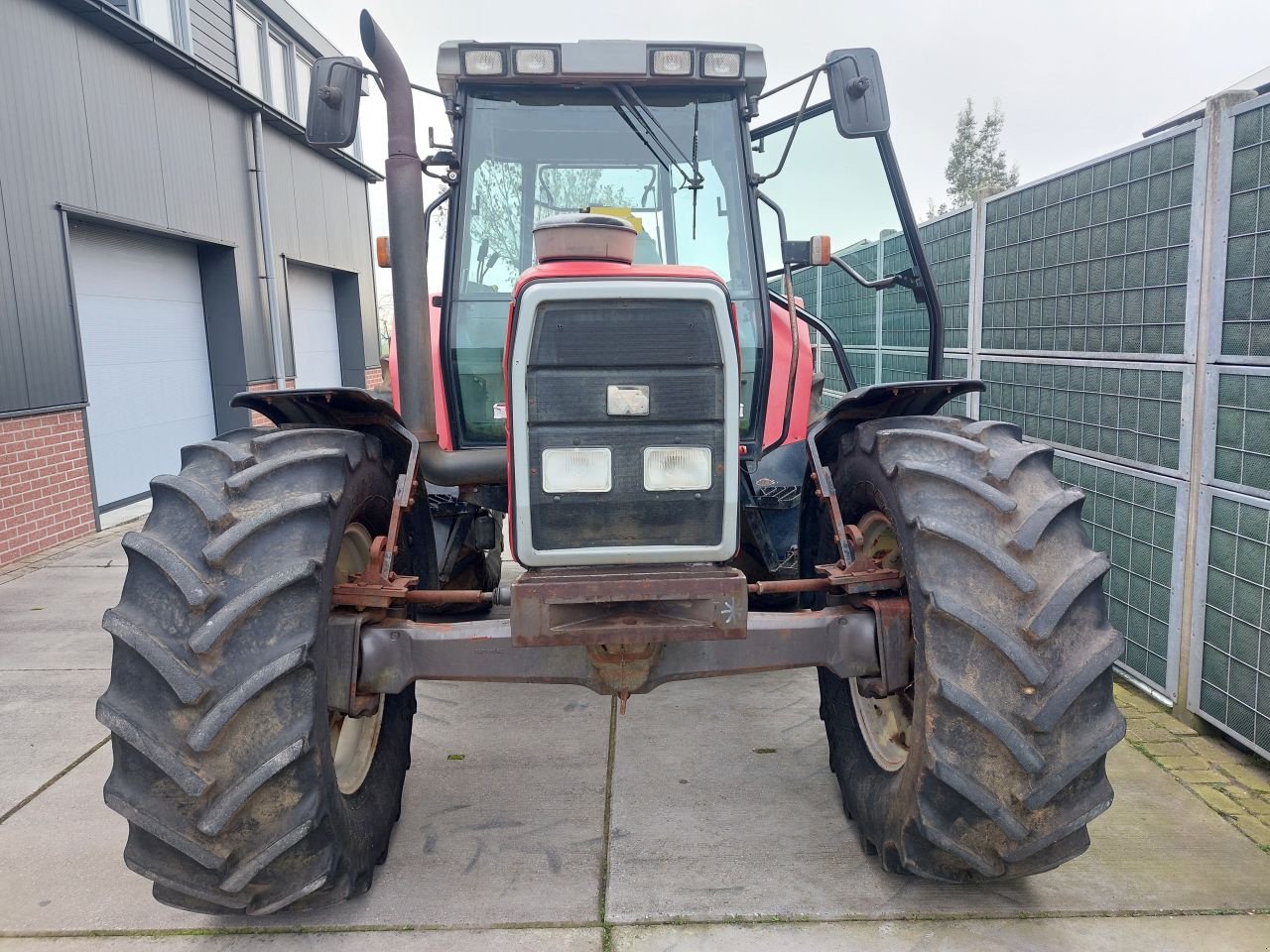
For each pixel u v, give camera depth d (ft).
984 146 120.98
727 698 12.25
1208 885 7.77
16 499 21.27
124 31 25.67
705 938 7.16
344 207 46.32
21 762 10.62
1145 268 11.44
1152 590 11.67
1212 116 10.12
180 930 7.38
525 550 6.92
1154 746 10.41
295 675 6.38
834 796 9.48
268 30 40.91
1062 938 7.10
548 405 6.83
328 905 7.22
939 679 6.52
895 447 7.58
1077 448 13.24
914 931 7.21
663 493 6.95
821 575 9.19
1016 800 6.48
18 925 7.48
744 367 10.16
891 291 20.93
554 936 7.21
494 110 10.42
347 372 48.47
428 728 11.33
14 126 21.54
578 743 10.85
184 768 6.10
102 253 26.66
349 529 7.75
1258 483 9.69
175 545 6.47
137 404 28.63
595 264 7.11
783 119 10.22
